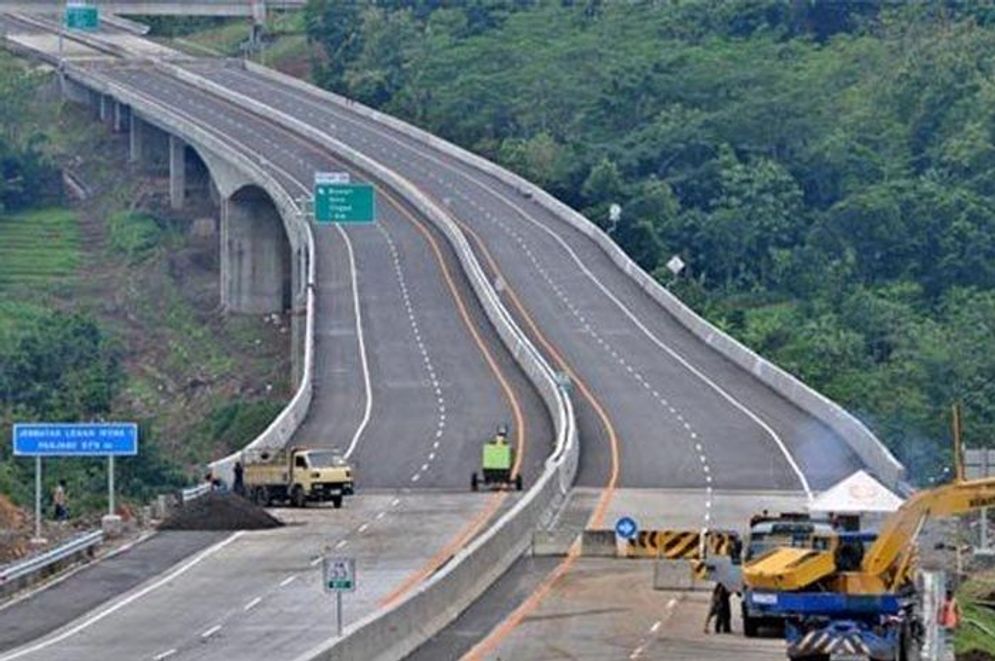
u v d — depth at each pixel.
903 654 104.00
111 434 163.38
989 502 103.88
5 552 152.12
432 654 108.06
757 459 190.75
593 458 192.12
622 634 113.88
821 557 104.38
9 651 114.12
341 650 97.44
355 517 166.88
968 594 137.62
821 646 103.69
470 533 156.50
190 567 143.62
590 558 145.62
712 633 114.12
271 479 173.88
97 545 153.12
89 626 122.31
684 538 145.38
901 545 103.88
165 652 112.56
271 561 145.12
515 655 107.06
